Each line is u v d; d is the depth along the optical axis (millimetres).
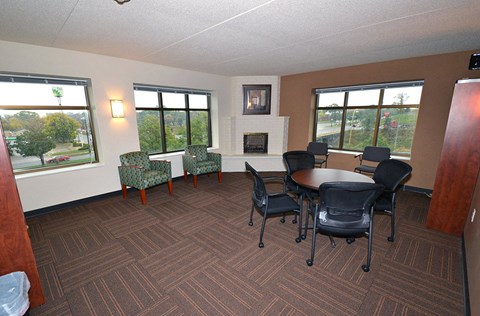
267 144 5789
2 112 2992
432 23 2354
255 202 2592
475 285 1556
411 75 3873
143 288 1863
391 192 2432
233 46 3129
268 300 1735
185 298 1759
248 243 2516
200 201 3764
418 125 3945
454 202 2570
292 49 3287
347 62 4141
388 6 1979
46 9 1968
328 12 2102
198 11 2066
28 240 1588
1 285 1432
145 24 2346
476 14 2125
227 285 1893
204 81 5074
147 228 2854
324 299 1742
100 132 3672
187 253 2334
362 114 4805
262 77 5543
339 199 1875
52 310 1656
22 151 3189
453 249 2355
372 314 1611
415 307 1665
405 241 2520
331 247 2428
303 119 5430
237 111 5703
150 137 4691
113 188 3945
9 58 2783
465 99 2344
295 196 3775
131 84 3941
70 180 3459
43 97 3273
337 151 5133
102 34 2617
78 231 2775
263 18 2227
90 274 2029
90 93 3592
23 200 3076
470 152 2398
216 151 5641
